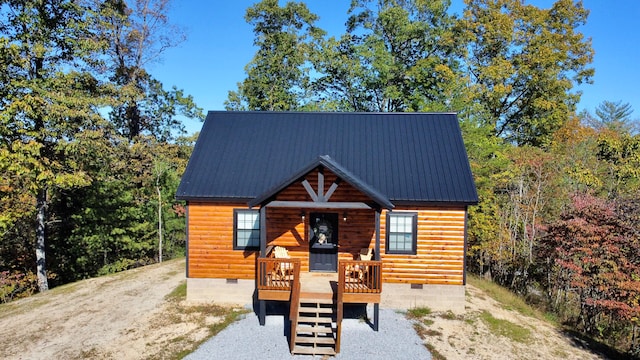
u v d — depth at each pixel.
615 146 26.72
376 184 13.57
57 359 10.29
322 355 10.39
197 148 15.16
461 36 28.25
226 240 13.77
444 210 13.30
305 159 14.70
